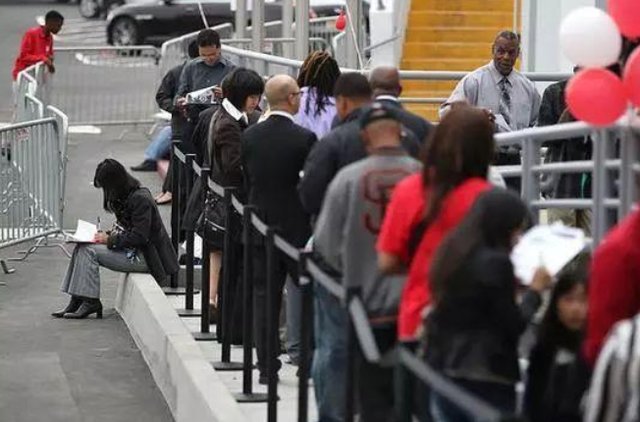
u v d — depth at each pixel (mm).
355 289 14695
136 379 23953
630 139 15539
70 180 41062
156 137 44062
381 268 14500
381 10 45250
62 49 49438
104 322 27297
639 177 15305
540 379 13594
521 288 14859
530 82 26906
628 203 15562
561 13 36000
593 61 15867
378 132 16094
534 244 14211
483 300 13023
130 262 27047
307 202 17969
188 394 20969
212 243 23234
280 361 21422
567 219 21984
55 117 33250
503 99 26641
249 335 20031
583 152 22156
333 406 17375
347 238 16000
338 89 18188
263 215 20609
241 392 20422
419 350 13891
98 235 27297
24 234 31719
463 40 46594
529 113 26672
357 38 43406
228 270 21609
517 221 13133
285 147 20547
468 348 13102
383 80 18531
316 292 17172
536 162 17734
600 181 16250
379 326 15820
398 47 45844
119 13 73000
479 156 13766
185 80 34094
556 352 13430
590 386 12438
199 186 24406
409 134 17453
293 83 20734
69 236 29672
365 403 15664
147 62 50062
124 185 26906
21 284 30078
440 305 13141
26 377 23750
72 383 23531
